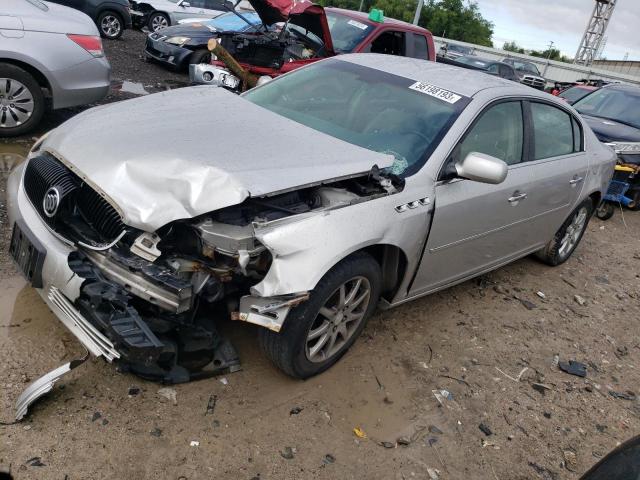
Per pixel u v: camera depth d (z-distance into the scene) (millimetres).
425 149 3465
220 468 2502
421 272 3574
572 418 3414
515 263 5539
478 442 3041
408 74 4082
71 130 3131
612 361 4168
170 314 2670
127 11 13797
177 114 3301
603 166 5332
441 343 3855
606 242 6914
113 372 2895
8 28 5348
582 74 33469
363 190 3055
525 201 4215
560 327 4480
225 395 2918
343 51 7875
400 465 2756
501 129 3967
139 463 2439
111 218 2635
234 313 2715
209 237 2553
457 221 3586
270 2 7309
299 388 3090
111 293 2490
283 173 2746
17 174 3215
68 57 5688
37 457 2363
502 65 18219
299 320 2811
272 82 4336
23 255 2787
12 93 5578
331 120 3744
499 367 3750
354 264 2982
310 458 2664
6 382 2699
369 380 3295
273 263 2615
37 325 3105
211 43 6895
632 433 3391
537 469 2955
